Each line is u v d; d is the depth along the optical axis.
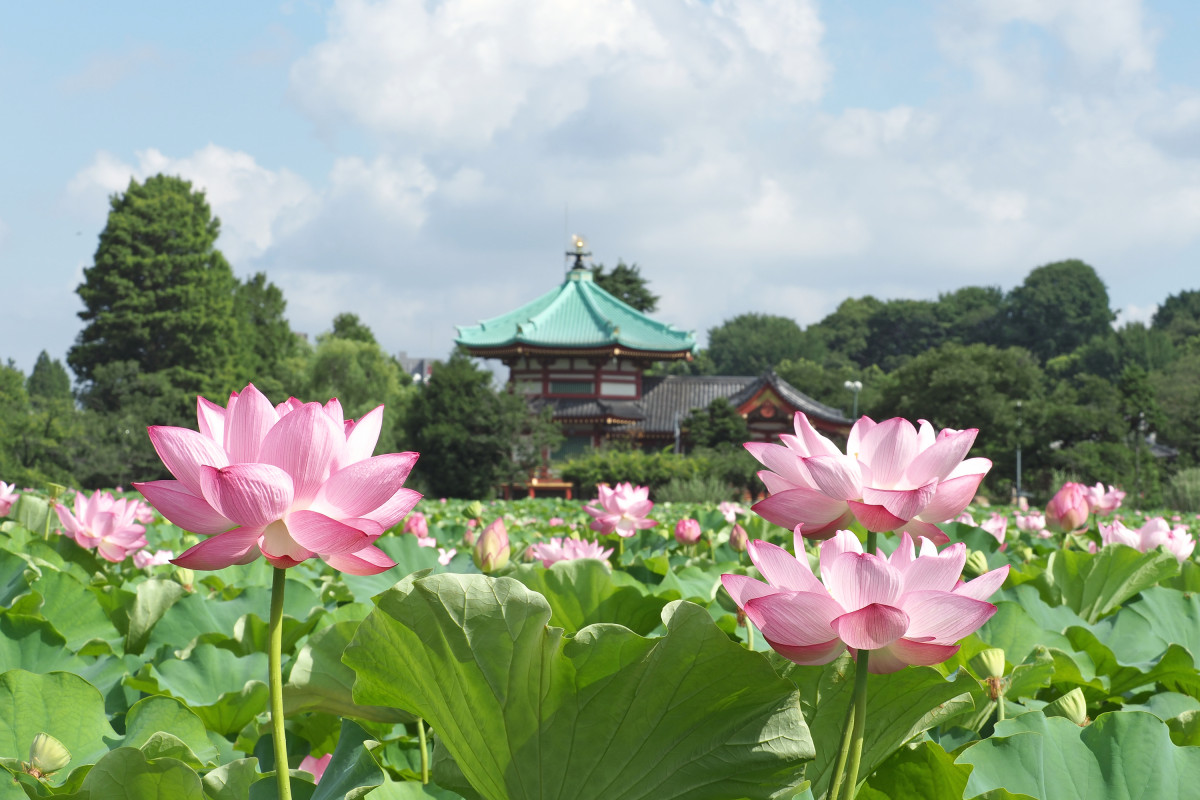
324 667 2.15
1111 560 4.04
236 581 4.32
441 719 1.62
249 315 63.41
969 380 49.44
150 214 52.44
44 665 2.58
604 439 49.47
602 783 1.56
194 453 1.38
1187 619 3.44
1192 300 103.50
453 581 1.48
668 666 1.46
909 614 1.37
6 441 35.94
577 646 1.47
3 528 4.93
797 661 1.42
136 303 50.91
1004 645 2.90
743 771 1.47
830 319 115.06
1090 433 48.19
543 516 11.87
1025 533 6.45
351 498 1.39
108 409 47.28
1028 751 1.78
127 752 1.44
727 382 54.38
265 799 1.67
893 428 1.70
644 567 4.07
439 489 40.91
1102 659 2.99
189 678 2.67
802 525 1.76
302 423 1.35
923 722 1.77
